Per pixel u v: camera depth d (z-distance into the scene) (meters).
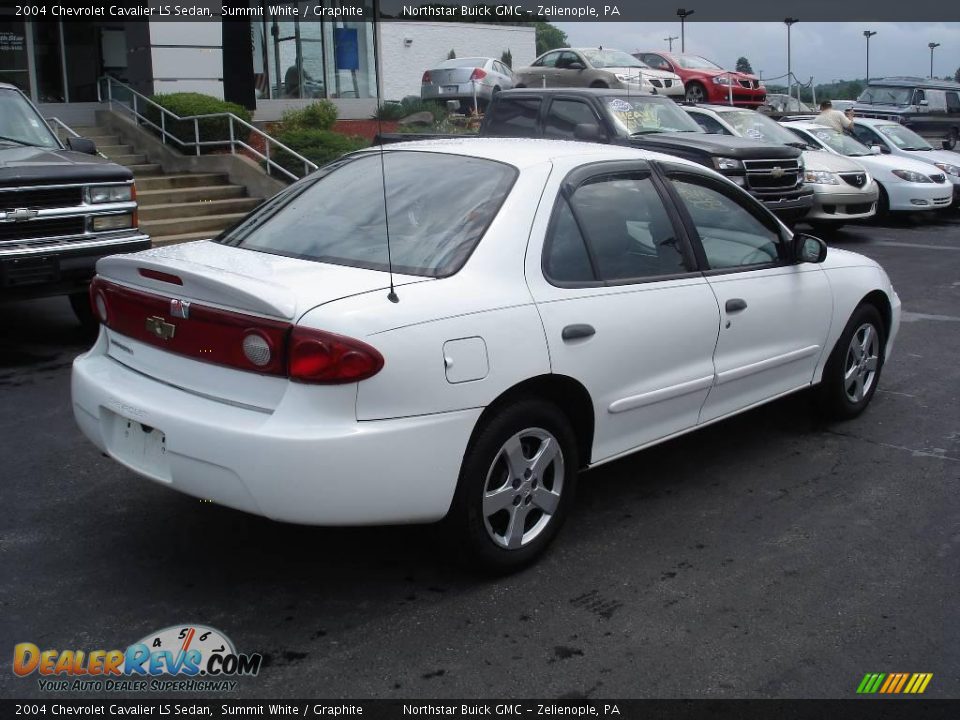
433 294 3.77
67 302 10.18
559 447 4.23
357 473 3.53
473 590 4.07
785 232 5.57
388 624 3.80
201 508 4.86
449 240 4.05
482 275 3.95
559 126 12.31
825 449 5.85
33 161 7.98
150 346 4.05
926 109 25.06
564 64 21.06
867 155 16.86
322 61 20.97
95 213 8.00
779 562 4.39
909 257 13.41
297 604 3.95
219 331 3.72
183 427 3.68
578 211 4.41
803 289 5.53
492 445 3.92
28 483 5.17
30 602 3.93
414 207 4.29
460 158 4.55
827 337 5.82
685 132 12.77
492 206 4.17
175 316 3.87
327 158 15.41
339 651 3.62
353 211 4.41
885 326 6.47
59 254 7.75
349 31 21.19
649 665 3.57
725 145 12.04
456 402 3.73
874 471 5.52
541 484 4.21
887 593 4.13
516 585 4.12
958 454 5.81
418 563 4.30
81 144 9.04
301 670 3.50
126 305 4.13
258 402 3.65
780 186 12.70
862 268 6.12
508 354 3.89
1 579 4.11
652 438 4.75
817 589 4.15
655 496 5.11
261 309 3.56
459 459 3.79
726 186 5.27
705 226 5.06
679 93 21.33
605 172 4.62
